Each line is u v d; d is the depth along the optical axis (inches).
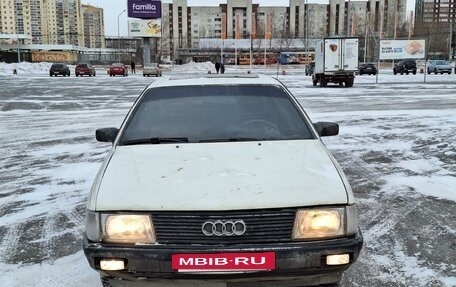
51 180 272.4
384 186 252.5
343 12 4279.0
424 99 740.0
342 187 119.3
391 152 336.8
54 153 346.6
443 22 3895.2
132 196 115.5
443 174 274.8
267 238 110.9
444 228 192.2
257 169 126.4
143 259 109.7
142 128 158.2
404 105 649.6
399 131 422.6
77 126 478.6
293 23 4362.7
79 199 237.1
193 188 116.6
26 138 410.3
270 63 3476.9
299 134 156.3
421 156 322.3
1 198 239.0
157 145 147.8
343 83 1264.8
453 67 2119.8
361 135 405.4
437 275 152.1
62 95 884.6
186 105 167.5
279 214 111.4
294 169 127.0
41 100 775.1
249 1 4202.8
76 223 204.1
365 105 658.8
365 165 299.9
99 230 114.1
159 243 111.2
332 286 119.1
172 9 4414.4
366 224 197.6
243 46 3791.8
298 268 110.0
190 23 4466.0
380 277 151.5
